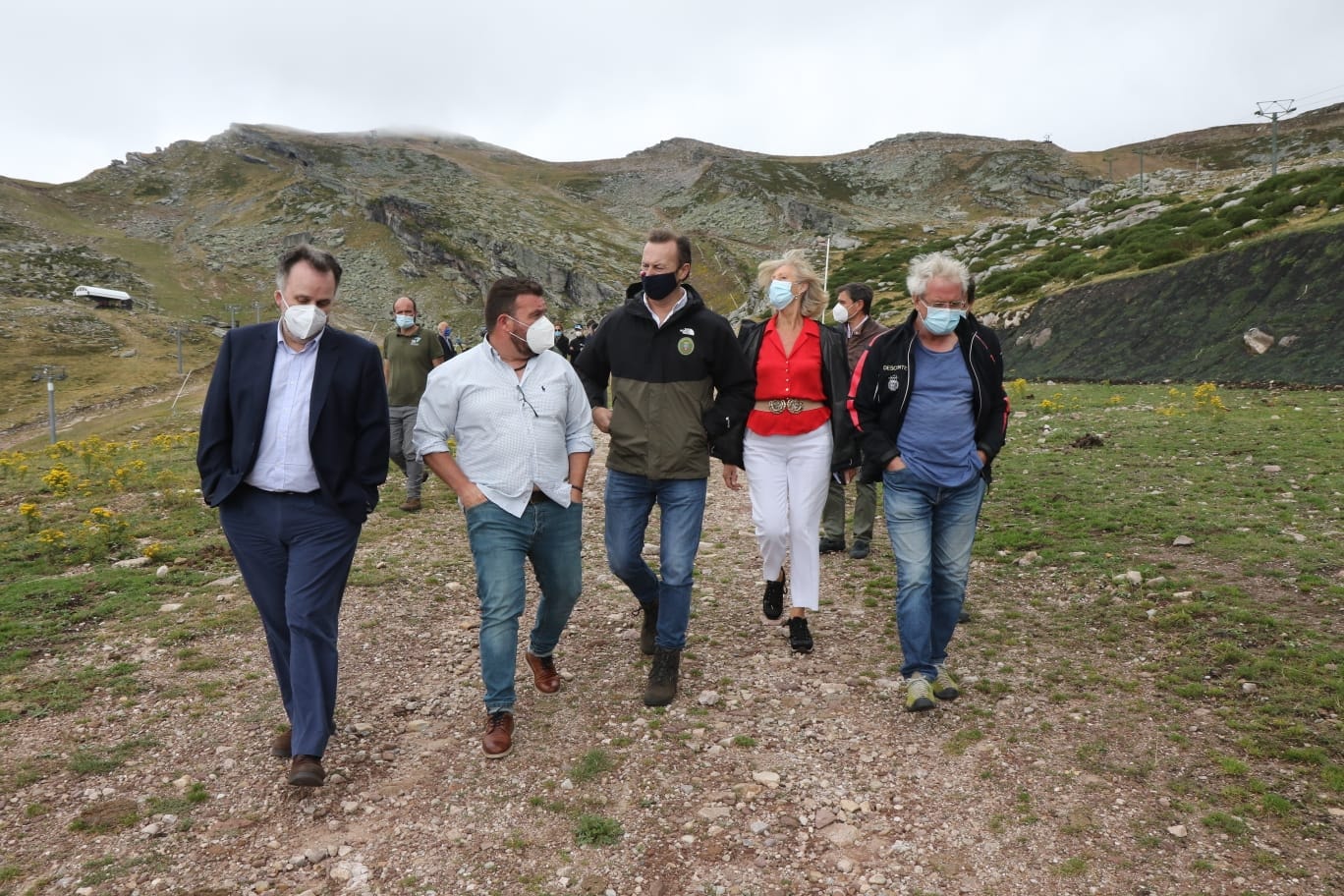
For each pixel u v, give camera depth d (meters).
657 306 3.82
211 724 3.62
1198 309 18.89
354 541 3.29
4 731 3.53
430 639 4.68
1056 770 3.12
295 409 3.13
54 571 6.14
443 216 138.00
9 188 154.75
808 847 2.75
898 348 3.67
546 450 3.46
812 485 4.23
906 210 149.88
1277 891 2.41
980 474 3.64
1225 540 5.67
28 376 70.88
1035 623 4.64
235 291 124.56
